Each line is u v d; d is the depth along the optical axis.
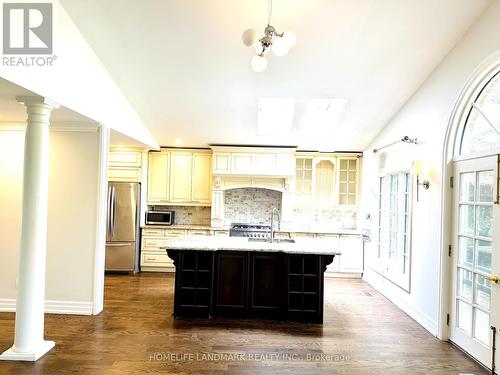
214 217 6.12
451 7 2.80
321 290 3.75
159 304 4.25
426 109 3.80
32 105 2.78
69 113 3.27
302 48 3.39
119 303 4.27
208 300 3.82
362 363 2.86
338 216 6.62
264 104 4.98
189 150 6.31
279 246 3.80
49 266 3.86
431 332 3.53
